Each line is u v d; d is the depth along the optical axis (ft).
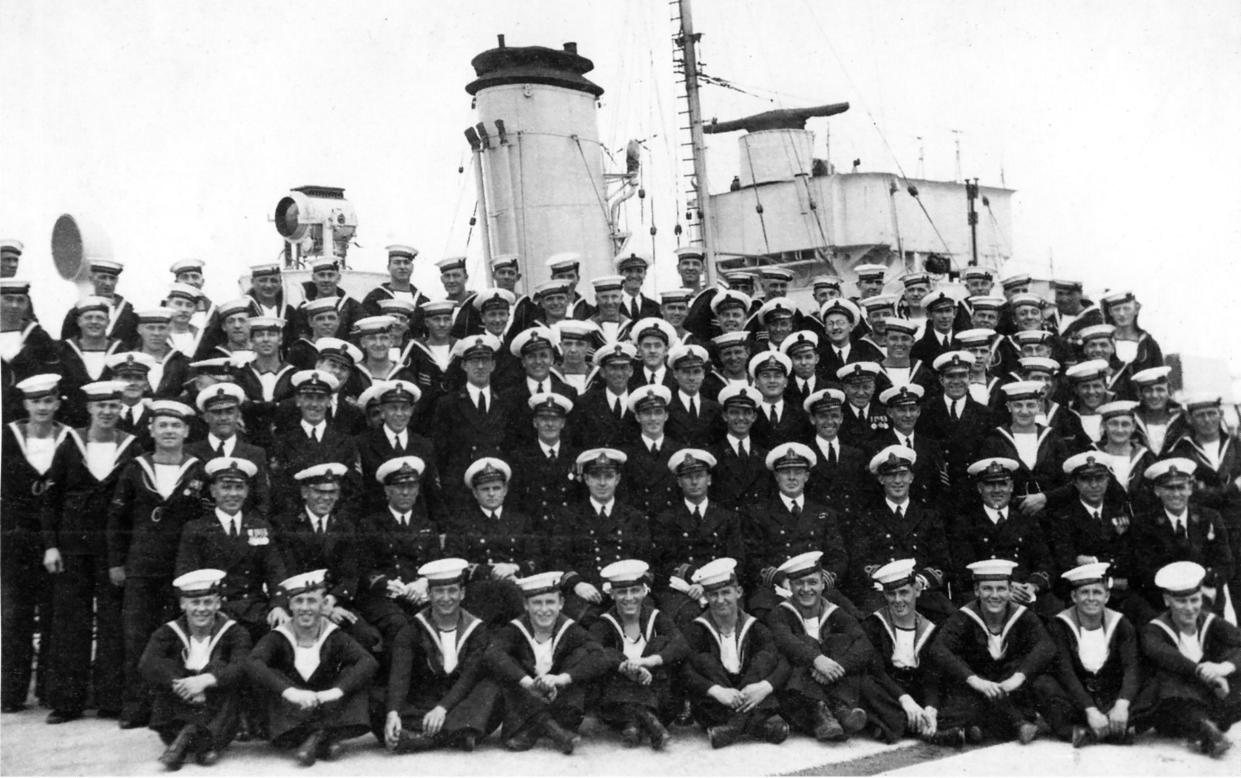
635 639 23.06
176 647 21.35
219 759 20.99
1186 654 22.45
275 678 20.95
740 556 25.63
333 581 23.15
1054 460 27.40
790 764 20.94
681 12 49.67
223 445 24.40
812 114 52.01
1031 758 21.33
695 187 49.90
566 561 25.14
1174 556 24.99
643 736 22.62
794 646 22.79
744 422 27.12
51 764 20.62
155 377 27.81
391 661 22.16
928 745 22.43
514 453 26.68
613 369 27.86
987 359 30.83
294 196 41.09
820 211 50.21
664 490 26.35
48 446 24.43
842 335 32.32
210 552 22.75
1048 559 25.75
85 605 24.09
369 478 25.40
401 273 33.96
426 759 21.22
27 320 26.91
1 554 24.43
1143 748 21.98
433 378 29.89
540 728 21.95
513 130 43.32
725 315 31.53
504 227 43.52
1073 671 22.91
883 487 26.63
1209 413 27.58
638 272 34.81
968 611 23.57
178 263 33.65
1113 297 33.91
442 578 22.08
